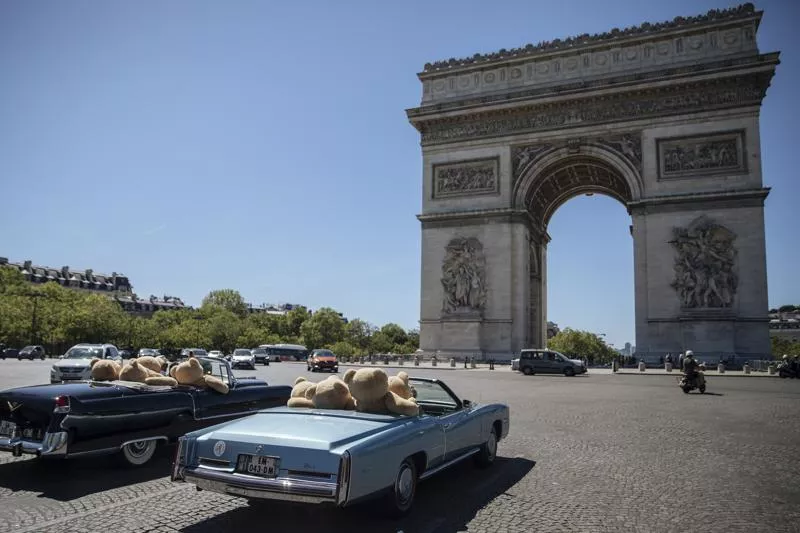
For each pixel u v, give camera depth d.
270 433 10.00
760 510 11.52
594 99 73.50
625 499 12.30
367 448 9.59
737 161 67.12
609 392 38.44
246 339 181.62
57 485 13.23
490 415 15.36
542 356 61.16
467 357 74.00
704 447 18.25
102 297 157.75
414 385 15.23
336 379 12.41
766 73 65.88
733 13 69.12
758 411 27.83
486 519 10.87
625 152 72.00
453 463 13.05
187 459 10.34
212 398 16.36
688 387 38.06
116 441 14.00
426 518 10.91
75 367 36.38
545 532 10.18
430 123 81.25
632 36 72.62
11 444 13.35
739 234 65.81
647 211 69.44
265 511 11.38
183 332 169.38
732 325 64.62
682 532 10.21
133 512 11.23
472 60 80.56
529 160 76.56
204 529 10.26
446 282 77.25
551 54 76.12
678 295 67.25
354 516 11.01
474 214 77.00
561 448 18.08
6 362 89.81
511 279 75.00
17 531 10.01
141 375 16.05
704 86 69.00
